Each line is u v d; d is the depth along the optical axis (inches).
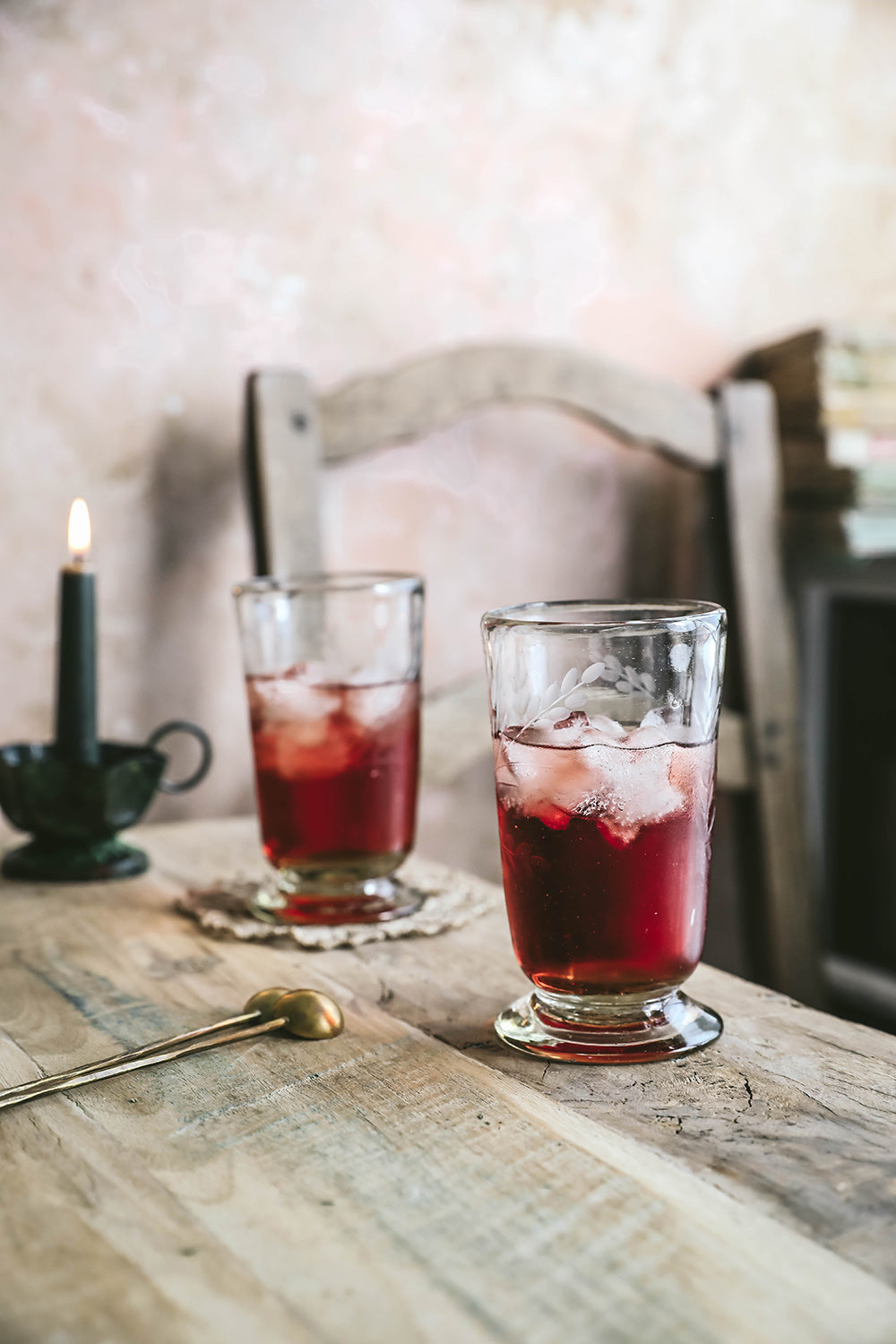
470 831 44.8
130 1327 17.2
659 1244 18.9
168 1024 24.1
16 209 36.3
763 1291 17.8
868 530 44.8
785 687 45.9
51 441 37.2
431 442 42.8
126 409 38.1
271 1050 23.1
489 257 43.3
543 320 44.5
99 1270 18.6
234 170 39.1
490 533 44.0
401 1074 22.4
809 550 47.5
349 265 41.1
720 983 25.4
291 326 40.3
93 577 31.1
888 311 52.9
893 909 49.9
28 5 36.0
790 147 49.1
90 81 36.9
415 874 30.7
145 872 31.4
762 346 48.6
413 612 27.9
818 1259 18.6
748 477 45.2
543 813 22.4
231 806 40.4
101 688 38.3
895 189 52.3
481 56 42.5
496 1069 22.5
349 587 27.3
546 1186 19.9
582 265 45.0
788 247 49.6
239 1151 20.7
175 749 39.5
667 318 47.0
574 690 22.2
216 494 39.6
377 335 41.7
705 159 47.1
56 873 30.6
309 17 39.8
